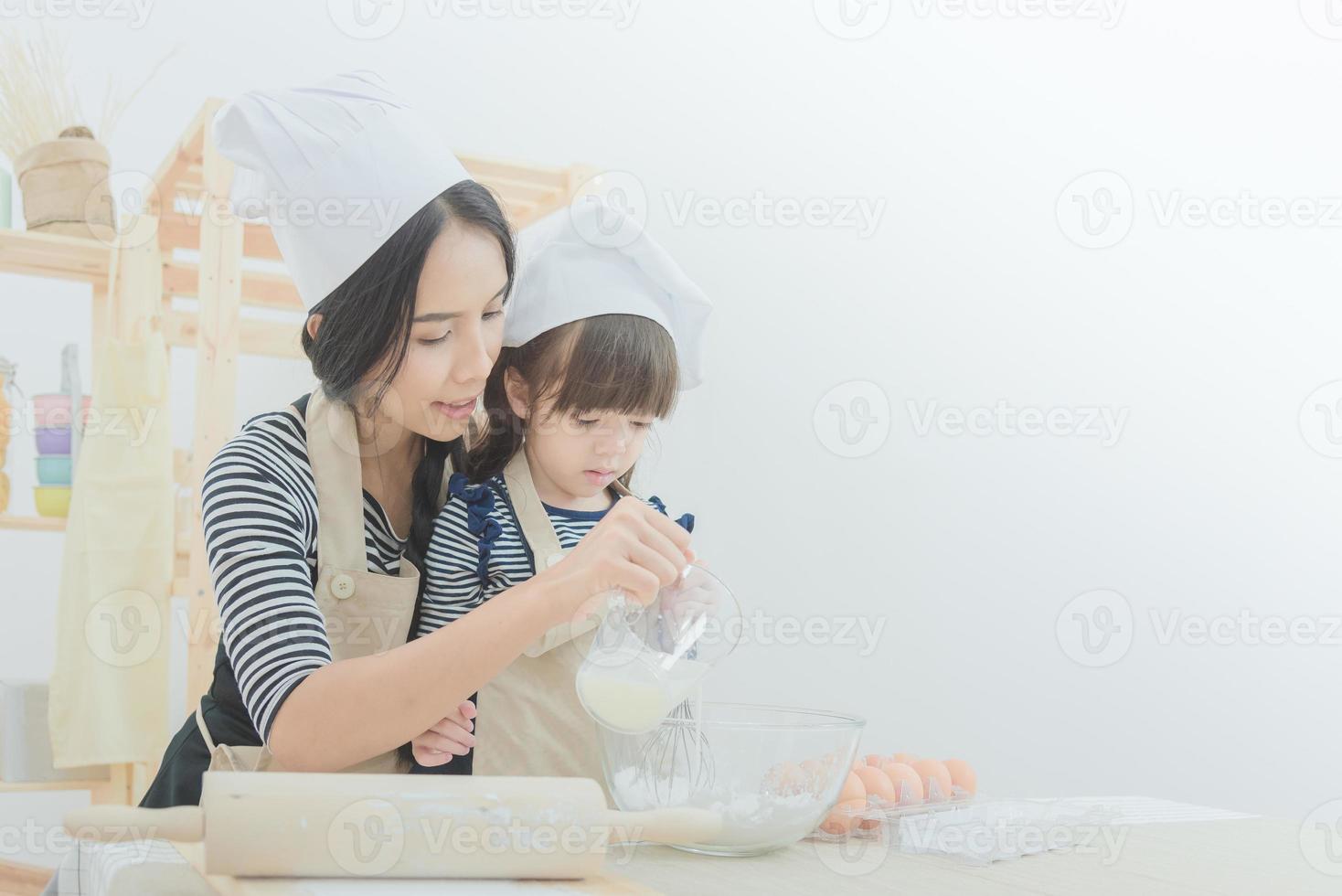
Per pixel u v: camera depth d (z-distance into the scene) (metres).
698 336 1.23
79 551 1.84
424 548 1.09
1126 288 3.04
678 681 0.78
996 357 2.93
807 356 2.75
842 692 2.71
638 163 2.64
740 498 2.65
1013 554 2.90
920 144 2.89
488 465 1.16
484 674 0.80
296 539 0.92
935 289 2.89
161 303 2.00
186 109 2.25
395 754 0.97
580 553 0.82
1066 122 3.03
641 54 2.65
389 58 2.42
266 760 0.87
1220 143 3.12
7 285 2.15
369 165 0.91
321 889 0.63
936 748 2.78
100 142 2.15
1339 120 3.19
